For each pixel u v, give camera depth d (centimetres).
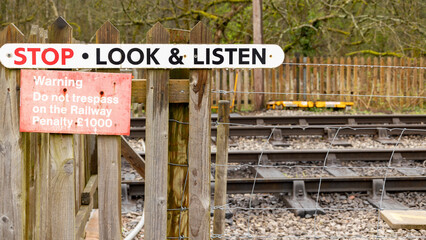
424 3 2044
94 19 2247
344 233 536
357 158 848
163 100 330
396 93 1653
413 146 986
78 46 321
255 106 1605
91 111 324
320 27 2111
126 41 2272
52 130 324
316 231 546
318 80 1755
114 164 332
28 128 323
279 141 1005
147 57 324
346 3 2052
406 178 686
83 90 323
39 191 351
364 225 562
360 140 1041
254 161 832
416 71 1642
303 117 1170
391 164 850
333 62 1702
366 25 2048
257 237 523
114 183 333
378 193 674
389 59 1659
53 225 334
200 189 338
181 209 359
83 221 425
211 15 2145
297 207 616
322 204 657
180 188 357
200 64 327
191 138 334
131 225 565
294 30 2131
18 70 322
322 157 841
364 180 684
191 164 336
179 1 2261
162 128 331
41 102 322
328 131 1040
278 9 2062
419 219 510
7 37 319
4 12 2186
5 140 323
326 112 1501
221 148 447
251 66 329
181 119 351
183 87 335
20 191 325
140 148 917
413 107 1619
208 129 333
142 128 987
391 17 2056
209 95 331
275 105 1571
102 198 334
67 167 331
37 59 320
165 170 334
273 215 609
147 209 336
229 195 686
